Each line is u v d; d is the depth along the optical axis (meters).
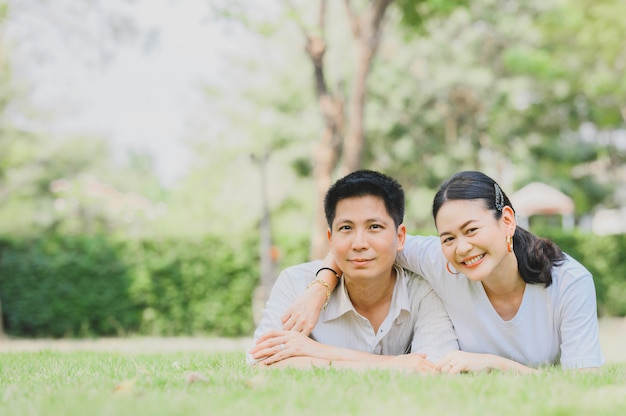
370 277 3.42
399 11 11.85
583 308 3.44
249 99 22.67
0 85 20.33
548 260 3.44
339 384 2.77
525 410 2.35
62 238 13.82
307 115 21.97
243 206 23.72
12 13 11.84
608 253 15.00
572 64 15.85
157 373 3.37
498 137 23.42
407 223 23.34
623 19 13.86
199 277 13.88
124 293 13.79
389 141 22.55
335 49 20.59
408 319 3.73
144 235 14.08
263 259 13.66
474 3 22.02
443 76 21.83
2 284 13.68
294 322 3.57
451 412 2.32
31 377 3.60
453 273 3.54
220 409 2.36
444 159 22.41
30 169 24.88
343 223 3.39
